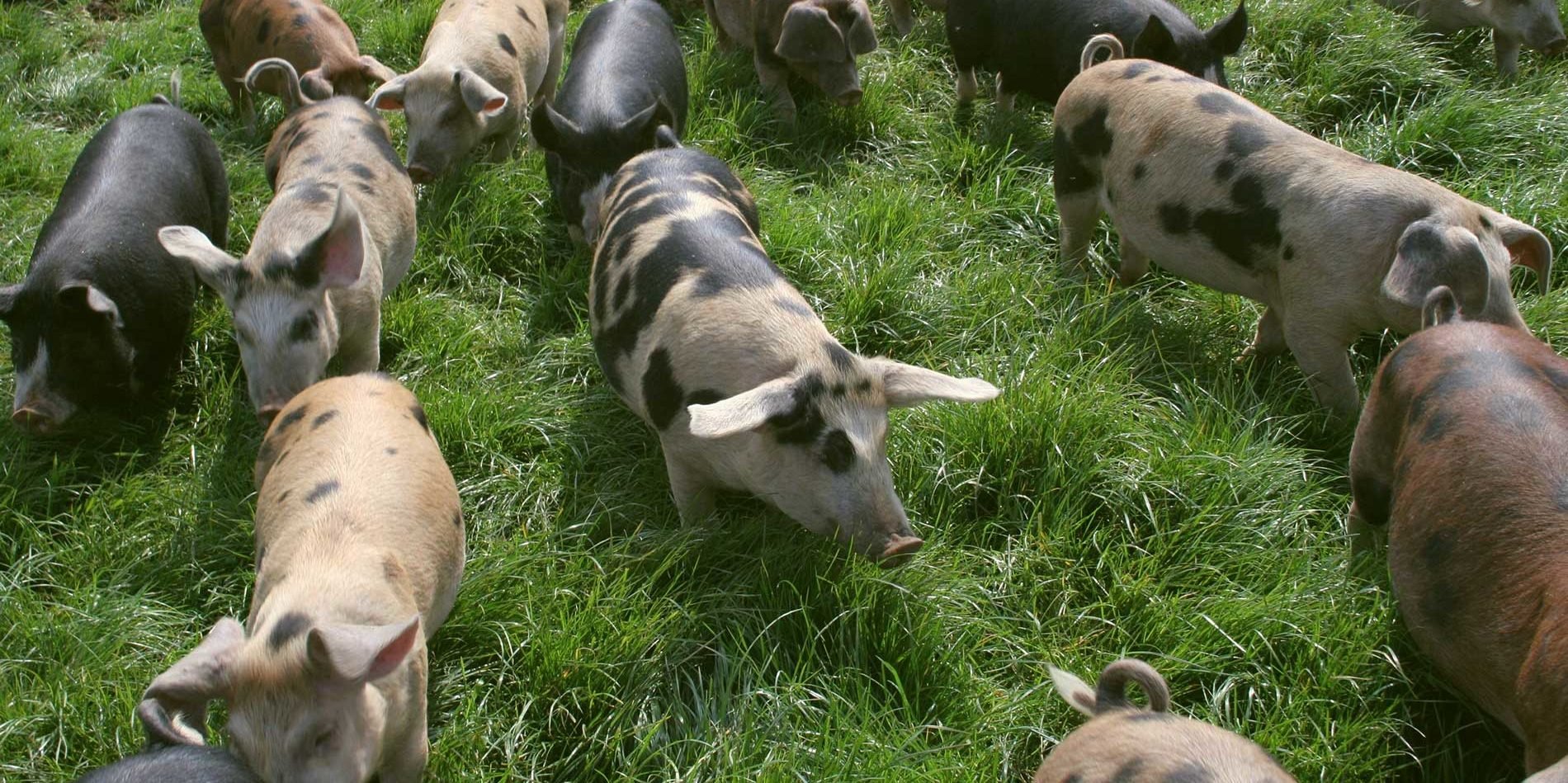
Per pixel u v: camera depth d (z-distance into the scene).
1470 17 8.78
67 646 4.54
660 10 8.27
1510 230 5.38
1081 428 5.26
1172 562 4.95
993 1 8.13
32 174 7.41
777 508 5.10
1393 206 5.26
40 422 5.46
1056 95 8.16
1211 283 6.07
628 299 5.18
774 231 6.61
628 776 4.12
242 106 8.41
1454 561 3.99
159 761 3.23
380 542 4.02
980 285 6.37
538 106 6.57
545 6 9.12
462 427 5.51
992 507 5.27
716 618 4.66
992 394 4.52
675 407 4.87
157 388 6.03
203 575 4.94
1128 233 6.27
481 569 4.77
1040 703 4.38
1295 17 8.52
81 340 5.54
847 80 7.88
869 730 4.22
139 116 6.65
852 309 6.13
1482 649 3.88
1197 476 5.15
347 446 4.39
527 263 6.90
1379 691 4.32
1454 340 4.47
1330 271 5.38
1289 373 6.00
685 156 6.03
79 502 5.44
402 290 6.60
